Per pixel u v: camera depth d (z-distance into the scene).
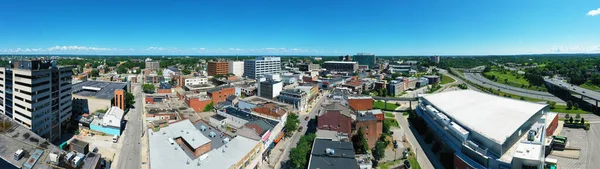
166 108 170.00
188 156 83.69
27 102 107.12
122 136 127.69
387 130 132.12
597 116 174.62
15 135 92.38
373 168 98.88
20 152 84.06
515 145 102.88
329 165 79.38
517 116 115.56
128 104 178.50
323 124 116.31
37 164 83.06
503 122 110.12
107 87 193.00
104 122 127.94
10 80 115.75
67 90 131.62
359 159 95.94
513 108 127.62
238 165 83.31
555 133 139.12
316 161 81.56
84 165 85.88
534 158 81.75
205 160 82.12
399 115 178.88
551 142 115.69
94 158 90.38
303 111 183.12
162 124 102.31
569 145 124.25
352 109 148.75
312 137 101.62
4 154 83.81
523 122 108.88
